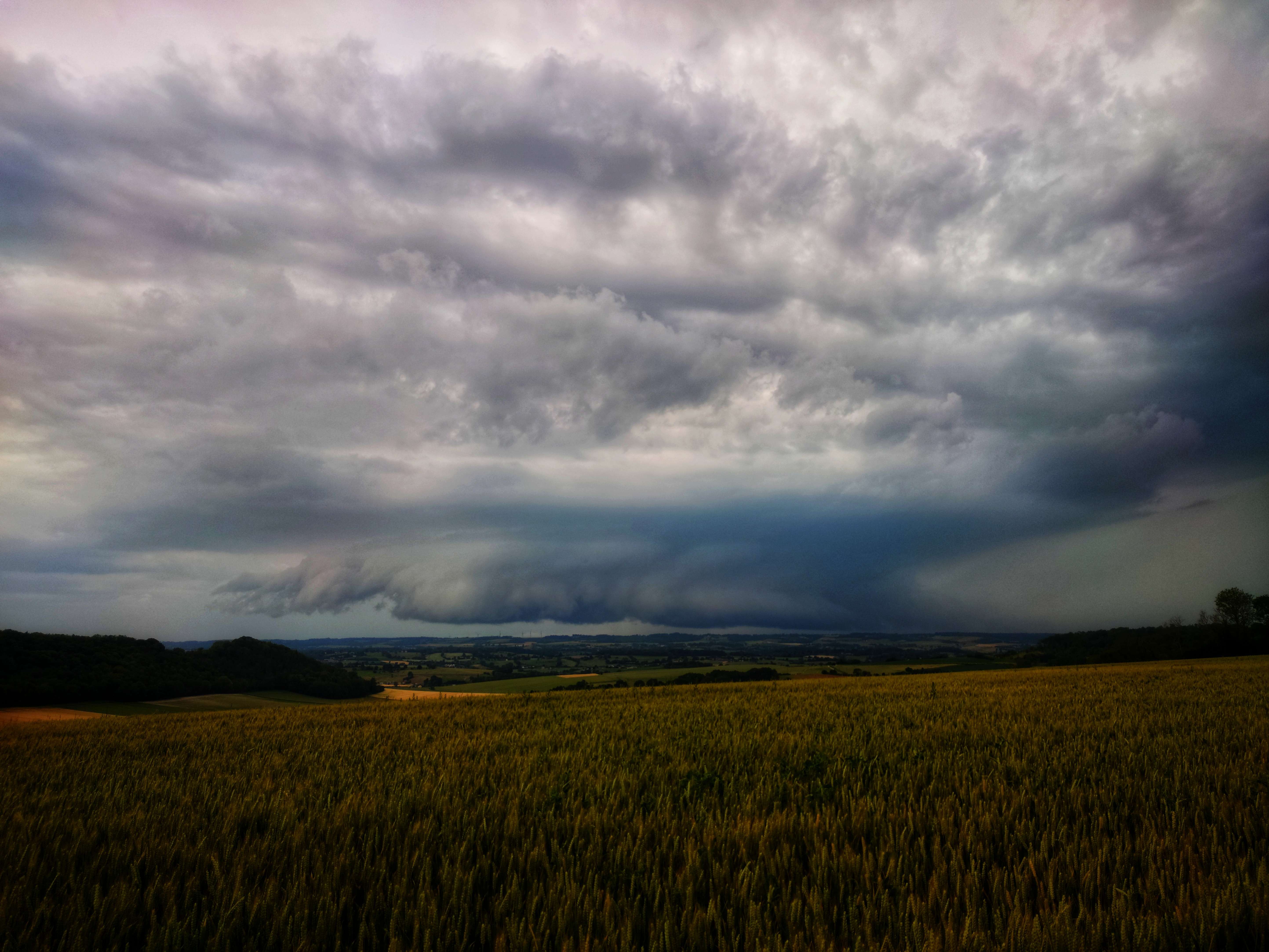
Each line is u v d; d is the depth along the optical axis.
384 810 6.82
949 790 7.39
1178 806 6.36
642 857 5.26
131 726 18.53
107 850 5.71
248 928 4.27
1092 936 3.82
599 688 32.75
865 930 3.96
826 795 7.09
